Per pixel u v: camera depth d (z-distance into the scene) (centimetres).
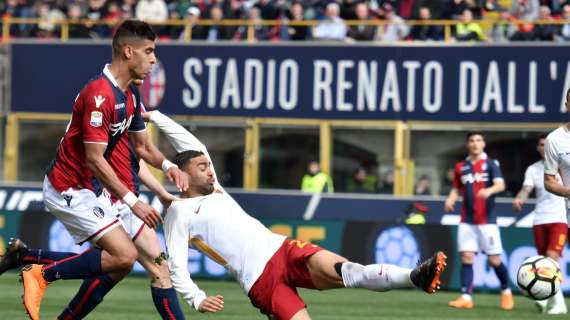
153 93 6862
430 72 6512
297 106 6694
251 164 6781
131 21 2691
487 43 6412
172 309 2923
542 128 6353
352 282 2362
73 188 2772
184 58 6819
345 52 6612
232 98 6769
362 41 6775
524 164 6438
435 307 4556
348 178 6725
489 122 6438
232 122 6781
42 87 6962
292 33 6969
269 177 6806
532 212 5516
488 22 6619
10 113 7019
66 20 7225
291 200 5891
